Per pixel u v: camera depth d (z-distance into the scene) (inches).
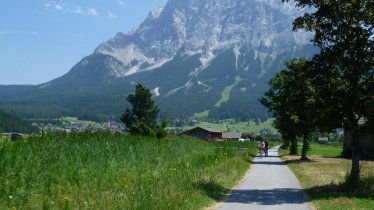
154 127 3518.7
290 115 1978.3
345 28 838.5
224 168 1191.6
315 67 872.9
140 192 563.2
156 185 647.8
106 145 916.0
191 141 1772.9
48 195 538.6
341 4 823.1
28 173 584.7
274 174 1262.3
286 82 1918.1
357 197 762.8
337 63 860.0
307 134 2057.1
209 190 743.1
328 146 5703.7
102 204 502.9
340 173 1288.1
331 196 772.0
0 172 558.3
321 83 869.8
